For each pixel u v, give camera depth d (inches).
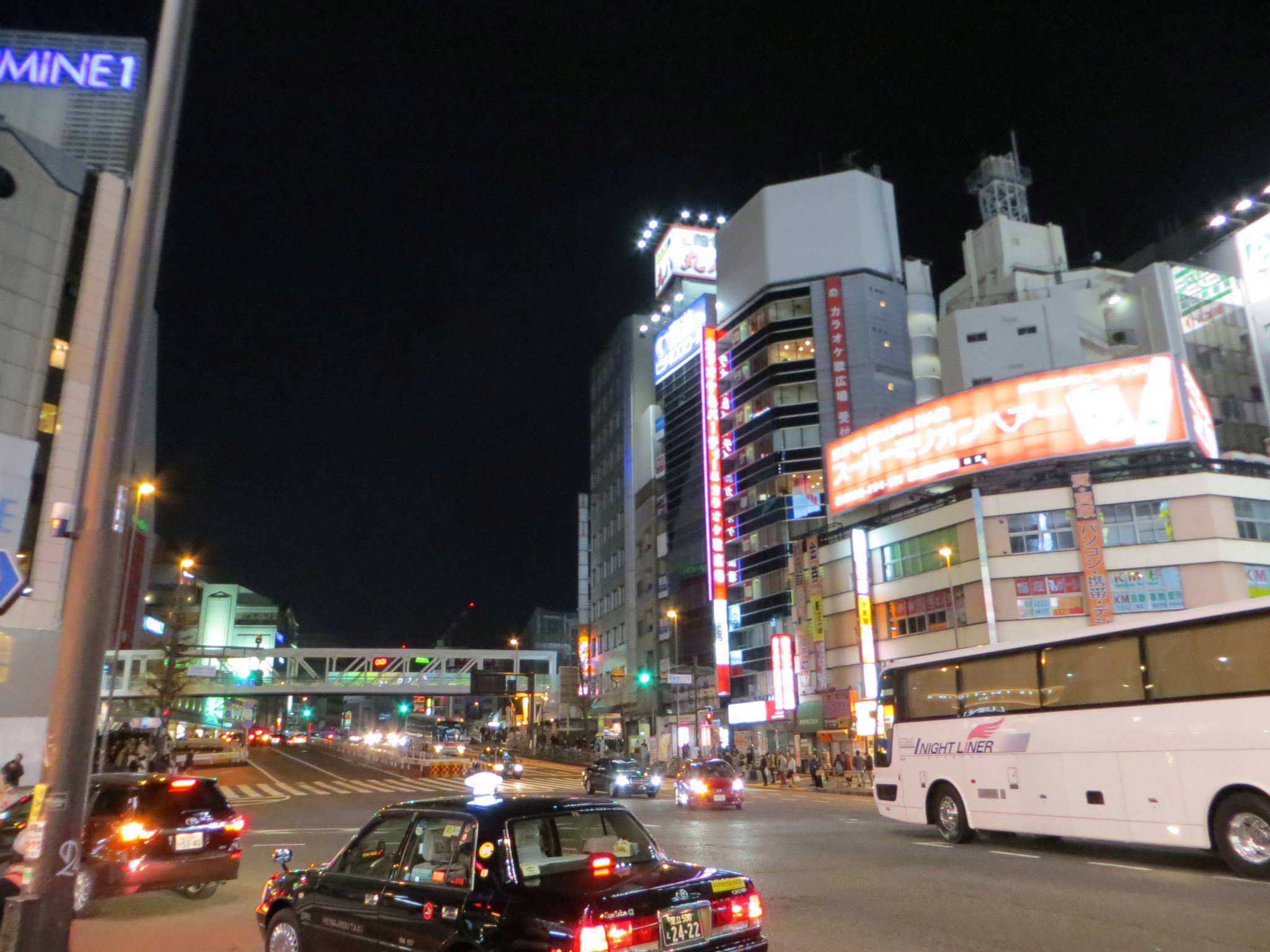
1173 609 1390.3
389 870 237.1
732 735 2287.2
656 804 1163.3
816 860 540.4
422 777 1803.6
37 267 1782.7
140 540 2967.5
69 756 222.1
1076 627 1450.5
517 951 190.1
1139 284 2262.6
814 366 2503.7
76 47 2090.3
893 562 1742.1
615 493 3528.5
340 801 1205.1
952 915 364.5
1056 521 1510.8
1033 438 1573.6
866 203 2637.8
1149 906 376.8
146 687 2546.8
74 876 218.7
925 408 1739.7
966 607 1553.9
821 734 1839.3
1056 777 557.6
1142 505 1454.2
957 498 1599.4
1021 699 592.4
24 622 1630.2
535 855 221.0
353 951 233.0
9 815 455.8
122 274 255.6
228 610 5196.9
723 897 213.3
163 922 387.9
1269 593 1396.4
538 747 2918.3
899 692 695.1
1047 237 2559.1
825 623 1914.4
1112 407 1525.6
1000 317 2284.7
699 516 2738.7
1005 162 2714.1
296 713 6097.4
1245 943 309.3
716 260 3004.4
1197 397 1587.1
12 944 207.9
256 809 1056.8
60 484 1744.6
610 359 3737.7
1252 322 2180.1
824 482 2372.0
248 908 421.1
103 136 2038.6
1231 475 1439.5
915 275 2704.2
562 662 4367.6
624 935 190.7
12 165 1768.0
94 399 250.1
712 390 2618.1
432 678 3260.3
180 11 276.5
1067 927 337.1
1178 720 499.2
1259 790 456.4
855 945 313.6
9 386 1705.2
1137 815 510.0
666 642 2854.3
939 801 647.1
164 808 416.5
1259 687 466.6
